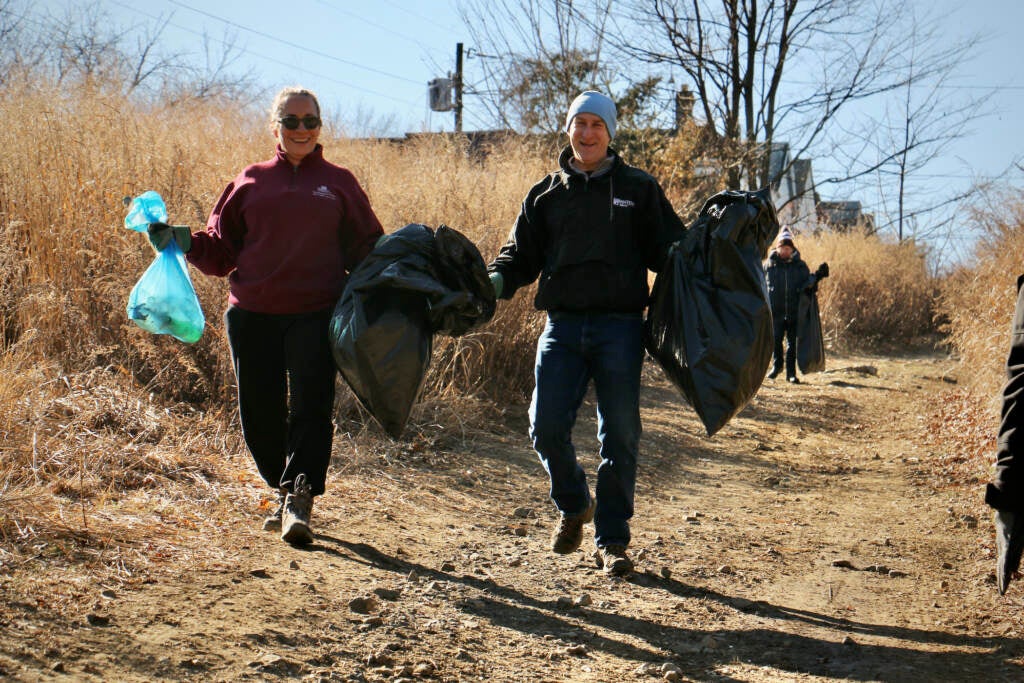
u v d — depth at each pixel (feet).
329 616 12.30
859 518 20.66
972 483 23.93
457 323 14.30
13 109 22.97
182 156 24.66
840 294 67.92
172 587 12.28
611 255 14.60
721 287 14.28
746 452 27.86
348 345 13.78
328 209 14.53
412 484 19.58
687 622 13.83
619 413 14.70
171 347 20.90
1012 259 36.22
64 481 15.02
